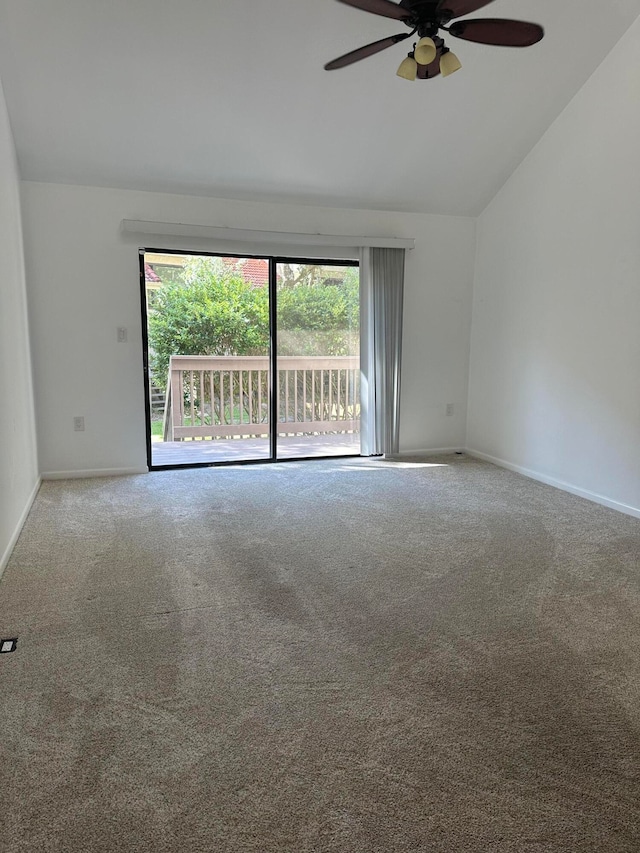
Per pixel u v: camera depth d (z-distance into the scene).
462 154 4.14
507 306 4.56
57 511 3.41
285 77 3.30
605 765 1.43
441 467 4.64
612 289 3.49
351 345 4.89
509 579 2.50
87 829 1.23
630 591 2.40
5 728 1.54
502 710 1.63
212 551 2.80
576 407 3.83
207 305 4.62
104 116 3.44
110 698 1.67
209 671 1.81
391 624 2.11
